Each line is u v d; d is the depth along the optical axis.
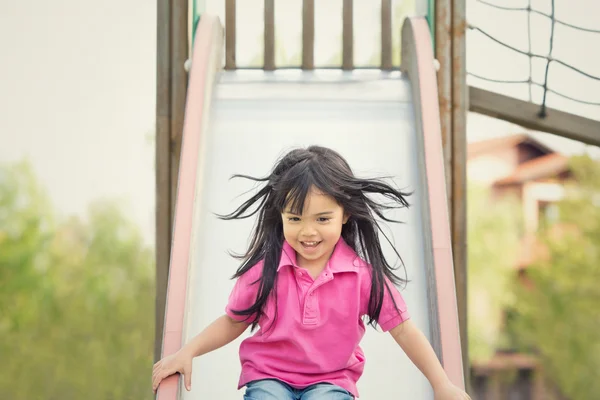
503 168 12.46
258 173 3.45
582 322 12.20
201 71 3.57
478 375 12.23
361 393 2.79
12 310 14.10
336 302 2.39
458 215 4.15
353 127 3.68
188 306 2.86
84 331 14.18
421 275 3.08
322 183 2.35
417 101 3.67
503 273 12.45
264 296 2.40
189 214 3.00
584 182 12.21
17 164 15.02
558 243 12.30
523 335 12.38
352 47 4.22
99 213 14.93
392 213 3.29
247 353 2.46
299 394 2.41
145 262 14.77
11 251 14.41
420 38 3.79
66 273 14.50
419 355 2.43
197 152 3.23
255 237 2.55
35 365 13.86
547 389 12.20
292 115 3.74
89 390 13.90
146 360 14.18
